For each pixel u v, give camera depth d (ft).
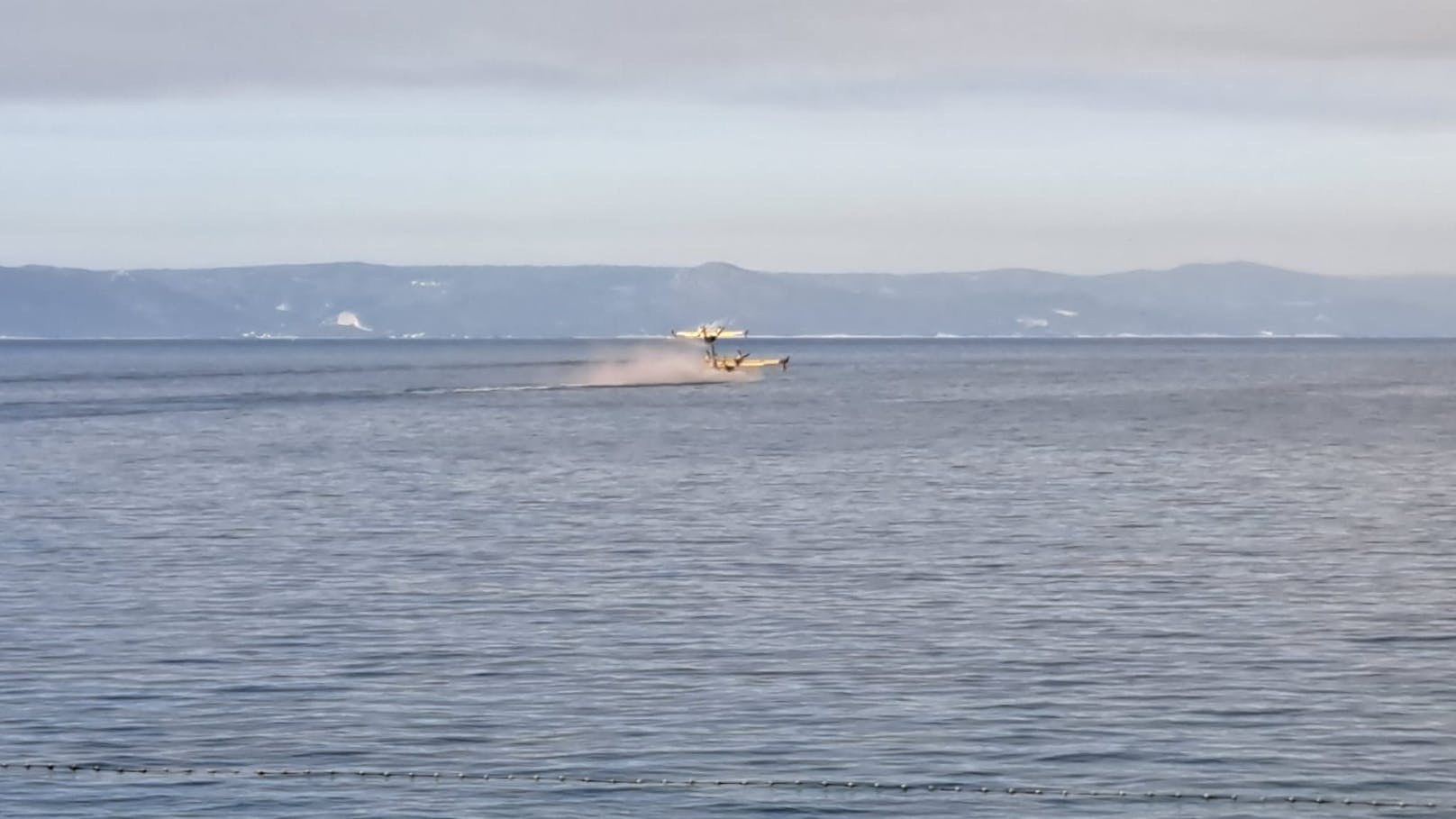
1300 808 222.69
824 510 545.85
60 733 255.70
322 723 261.65
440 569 415.44
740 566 418.51
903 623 338.95
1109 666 297.74
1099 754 244.01
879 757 243.19
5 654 309.42
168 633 329.31
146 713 267.39
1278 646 314.76
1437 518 519.60
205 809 221.87
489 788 230.27
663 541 465.47
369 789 229.66
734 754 244.42
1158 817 218.59
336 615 348.59
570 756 244.22
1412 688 280.92
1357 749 246.47
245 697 277.03
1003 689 280.51
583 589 382.01
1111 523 506.48
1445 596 369.09
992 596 371.56
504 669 296.51
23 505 575.79
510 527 501.56
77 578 401.29
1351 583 388.37
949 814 219.41
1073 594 373.61
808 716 263.90
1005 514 534.37
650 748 247.70
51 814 220.43
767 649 313.12
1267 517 523.29
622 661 302.86
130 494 612.70
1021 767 238.48
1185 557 431.84
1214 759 241.76
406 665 300.40
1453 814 220.84
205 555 442.91
